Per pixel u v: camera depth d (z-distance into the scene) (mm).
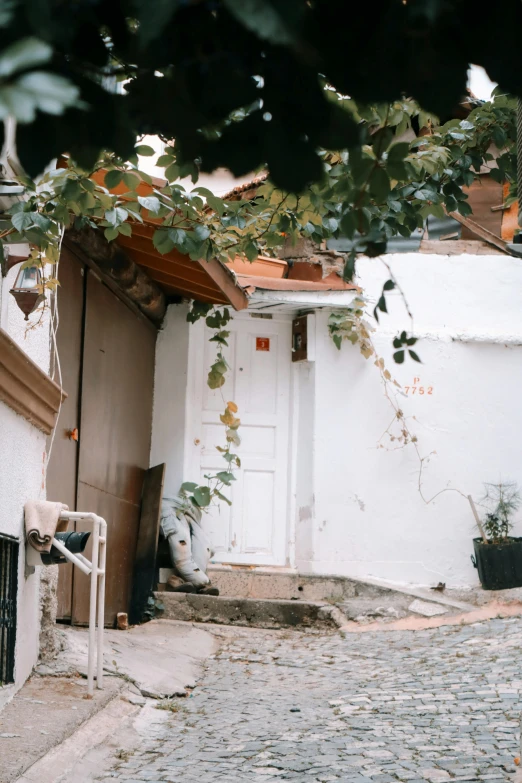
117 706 5629
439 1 1753
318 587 9648
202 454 10008
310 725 5547
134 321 9258
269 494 10125
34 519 5703
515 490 10062
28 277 5602
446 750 4875
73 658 6320
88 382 7887
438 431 10164
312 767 4652
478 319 10422
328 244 10195
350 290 9766
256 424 10180
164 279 9211
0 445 5227
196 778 4516
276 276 10172
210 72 1871
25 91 1521
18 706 5215
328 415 10055
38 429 6082
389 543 9938
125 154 1957
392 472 10047
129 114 1938
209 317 9734
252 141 1940
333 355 10148
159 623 8664
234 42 1846
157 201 4934
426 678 6691
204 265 7875
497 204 10922
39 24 1585
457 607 9000
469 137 5340
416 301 10375
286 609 8922
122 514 8766
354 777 4453
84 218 5316
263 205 5094
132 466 9156
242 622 8906
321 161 1908
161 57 1854
